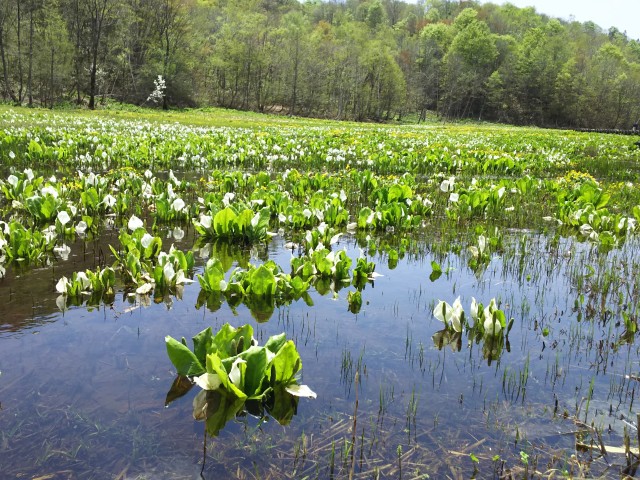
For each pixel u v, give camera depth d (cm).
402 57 10850
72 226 667
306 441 260
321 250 527
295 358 295
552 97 9762
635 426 280
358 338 381
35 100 5144
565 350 372
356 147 1845
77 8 5191
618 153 2350
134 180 929
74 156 1387
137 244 556
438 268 562
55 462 239
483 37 10381
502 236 711
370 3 16250
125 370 321
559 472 241
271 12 12000
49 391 295
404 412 288
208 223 653
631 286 525
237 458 245
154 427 267
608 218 792
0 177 1063
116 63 5719
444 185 1022
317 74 8019
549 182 1166
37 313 404
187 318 405
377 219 755
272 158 1444
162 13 6062
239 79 7788
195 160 1392
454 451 255
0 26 4709
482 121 10019
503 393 310
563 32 13050
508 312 445
